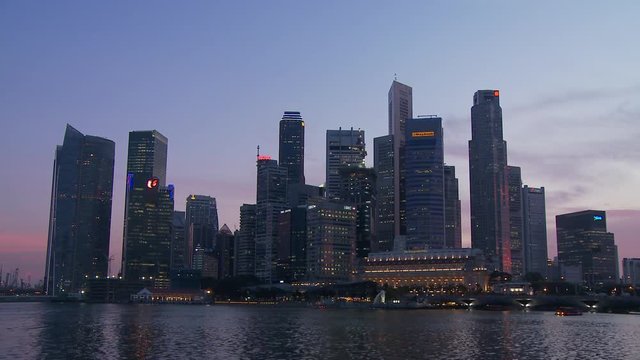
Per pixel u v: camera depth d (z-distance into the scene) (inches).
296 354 6845.5
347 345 7780.5
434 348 7396.7
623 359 6441.9
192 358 6446.9
